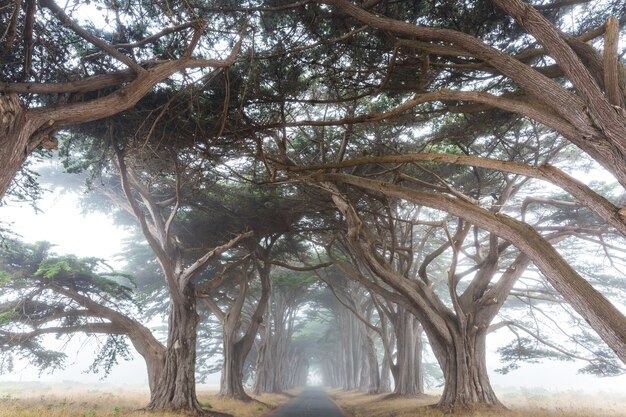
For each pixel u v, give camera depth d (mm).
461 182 18875
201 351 42438
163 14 10109
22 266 18797
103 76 8539
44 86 8070
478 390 18547
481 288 19969
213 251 18984
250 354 48188
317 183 15750
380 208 20219
